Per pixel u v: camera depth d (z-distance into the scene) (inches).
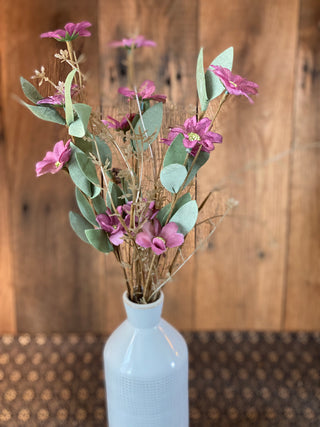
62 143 15.0
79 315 33.4
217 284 32.8
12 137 29.6
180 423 18.1
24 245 31.9
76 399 28.9
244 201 30.9
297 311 33.4
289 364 31.2
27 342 32.9
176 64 28.4
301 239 31.9
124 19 27.8
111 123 15.9
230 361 31.4
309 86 28.9
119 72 28.4
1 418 27.6
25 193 30.8
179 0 27.6
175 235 15.3
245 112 29.2
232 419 27.6
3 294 33.0
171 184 15.1
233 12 27.7
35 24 27.5
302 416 27.8
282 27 28.0
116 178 16.2
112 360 17.3
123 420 17.7
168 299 33.1
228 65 15.0
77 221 16.3
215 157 29.9
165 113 16.3
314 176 30.5
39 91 15.8
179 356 17.4
